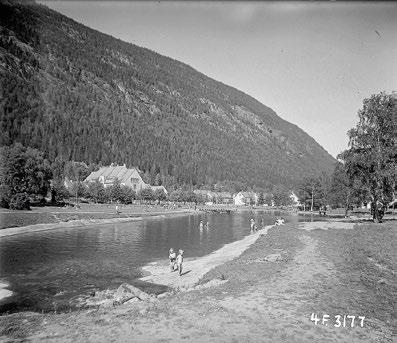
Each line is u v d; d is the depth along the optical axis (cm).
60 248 4803
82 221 8012
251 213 15788
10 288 2875
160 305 1936
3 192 8356
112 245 5166
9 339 1536
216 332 1529
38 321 1789
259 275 2509
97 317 1786
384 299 1958
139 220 9812
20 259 4009
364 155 5956
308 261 2892
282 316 1712
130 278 3216
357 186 6034
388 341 1458
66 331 1599
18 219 6956
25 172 8869
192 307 1864
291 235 4412
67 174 19700
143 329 1580
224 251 4581
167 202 18812
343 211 14638
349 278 2362
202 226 8088
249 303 1905
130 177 18475
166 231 7212
